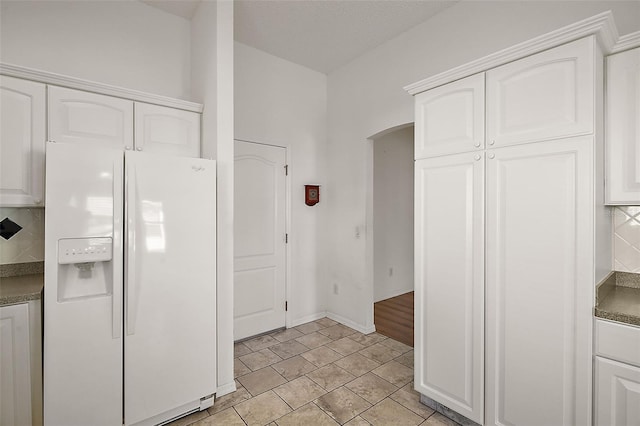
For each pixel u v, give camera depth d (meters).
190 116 2.44
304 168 3.71
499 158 1.73
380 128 3.27
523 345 1.66
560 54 1.52
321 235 3.87
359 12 2.75
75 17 2.32
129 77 2.53
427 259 2.07
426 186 2.07
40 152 1.89
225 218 2.30
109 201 1.75
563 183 1.52
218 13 2.32
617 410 1.41
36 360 1.71
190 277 2.01
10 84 1.81
